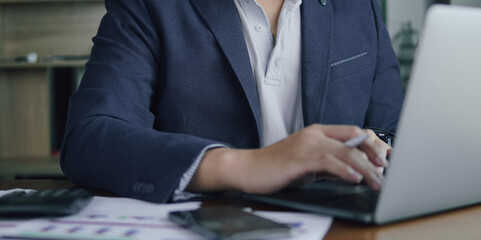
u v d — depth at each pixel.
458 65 0.49
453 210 0.58
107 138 0.74
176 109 1.03
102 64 0.95
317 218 0.53
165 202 0.63
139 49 1.01
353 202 0.57
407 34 2.81
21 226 0.50
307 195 0.62
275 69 1.09
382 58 1.26
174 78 1.02
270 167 0.61
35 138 2.84
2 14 2.88
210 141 0.69
